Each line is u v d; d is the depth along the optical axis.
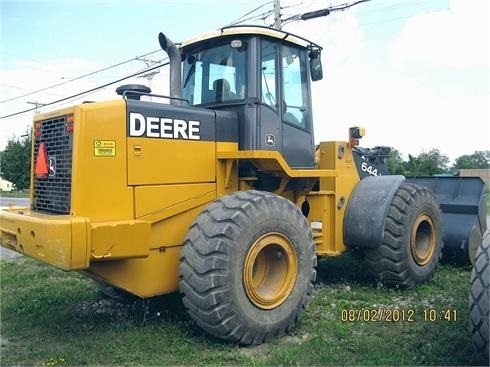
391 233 5.67
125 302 5.21
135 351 3.86
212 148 4.67
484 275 3.27
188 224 4.50
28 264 7.39
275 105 5.11
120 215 4.03
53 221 3.61
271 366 3.56
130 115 4.12
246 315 4.00
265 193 4.40
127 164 4.08
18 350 3.95
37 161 4.41
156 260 4.30
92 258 3.67
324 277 6.34
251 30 4.86
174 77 4.88
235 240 3.96
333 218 5.77
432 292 5.71
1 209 4.72
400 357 3.69
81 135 3.85
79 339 4.13
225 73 5.06
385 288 5.80
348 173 5.95
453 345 3.90
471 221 6.83
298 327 4.48
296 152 5.34
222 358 3.77
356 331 4.38
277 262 4.44
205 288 3.87
